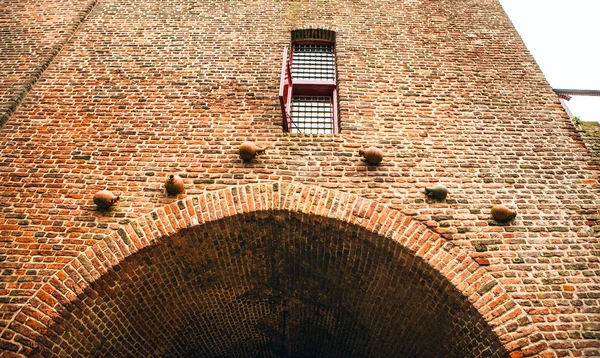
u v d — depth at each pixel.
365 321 5.14
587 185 4.26
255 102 4.97
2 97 4.86
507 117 4.91
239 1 6.32
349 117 4.78
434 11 6.32
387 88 5.14
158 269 4.14
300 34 5.99
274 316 5.92
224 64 5.40
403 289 4.21
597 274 3.59
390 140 4.59
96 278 3.58
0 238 3.74
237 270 4.87
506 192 4.18
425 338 4.41
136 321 4.42
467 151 4.53
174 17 6.05
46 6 6.21
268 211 3.98
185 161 4.36
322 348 6.44
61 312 3.38
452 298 3.63
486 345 3.45
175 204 4.00
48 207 3.98
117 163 4.34
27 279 3.50
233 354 6.50
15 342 3.17
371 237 3.89
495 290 3.47
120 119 4.77
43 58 5.38
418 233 3.82
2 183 4.15
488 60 5.60
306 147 4.47
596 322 3.31
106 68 5.35
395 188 4.16
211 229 4.04
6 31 5.78
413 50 5.68
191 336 5.50
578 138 4.70
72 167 4.31
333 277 4.84
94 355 4.05
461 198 4.11
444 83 5.26
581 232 3.88
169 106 4.91
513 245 3.76
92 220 3.89
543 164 4.44
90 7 6.19
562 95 5.61
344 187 4.15
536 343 3.20
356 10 6.26
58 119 4.76
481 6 6.46
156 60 5.44
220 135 4.61
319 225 4.06
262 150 4.32
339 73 5.29
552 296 3.45
